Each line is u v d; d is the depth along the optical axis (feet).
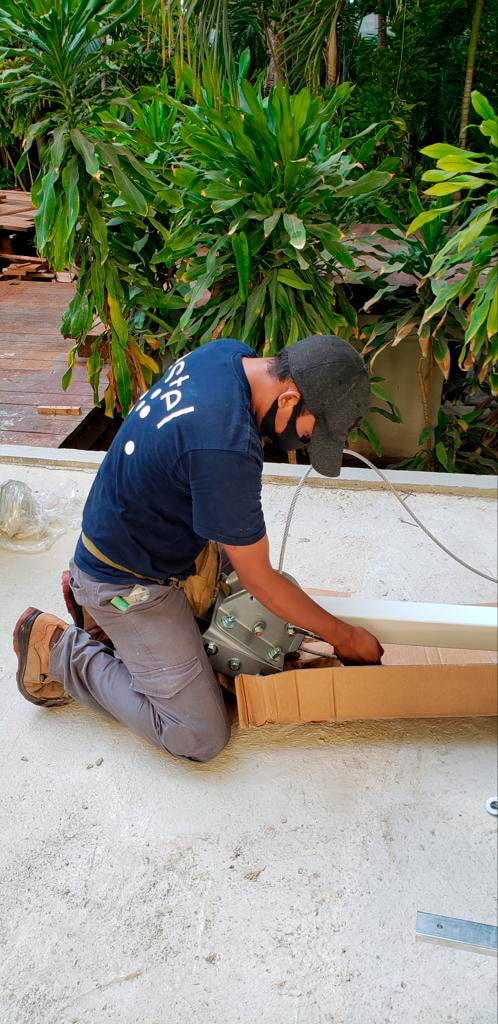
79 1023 4.17
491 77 19.69
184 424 4.35
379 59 18.94
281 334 10.64
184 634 5.21
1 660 6.70
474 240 9.73
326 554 7.77
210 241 10.87
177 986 4.32
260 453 4.38
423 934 4.45
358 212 12.51
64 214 10.23
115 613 5.12
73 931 4.61
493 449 13.74
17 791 5.48
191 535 5.08
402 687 5.36
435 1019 4.09
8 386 14.14
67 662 5.68
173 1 12.11
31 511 8.18
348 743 5.73
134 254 12.12
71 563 5.45
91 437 13.46
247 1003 4.22
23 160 10.45
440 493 8.77
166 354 13.75
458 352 14.28
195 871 4.91
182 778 5.53
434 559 7.65
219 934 4.55
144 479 4.65
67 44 9.76
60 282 21.20
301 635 5.74
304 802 5.31
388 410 13.57
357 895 4.71
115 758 5.73
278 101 9.07
